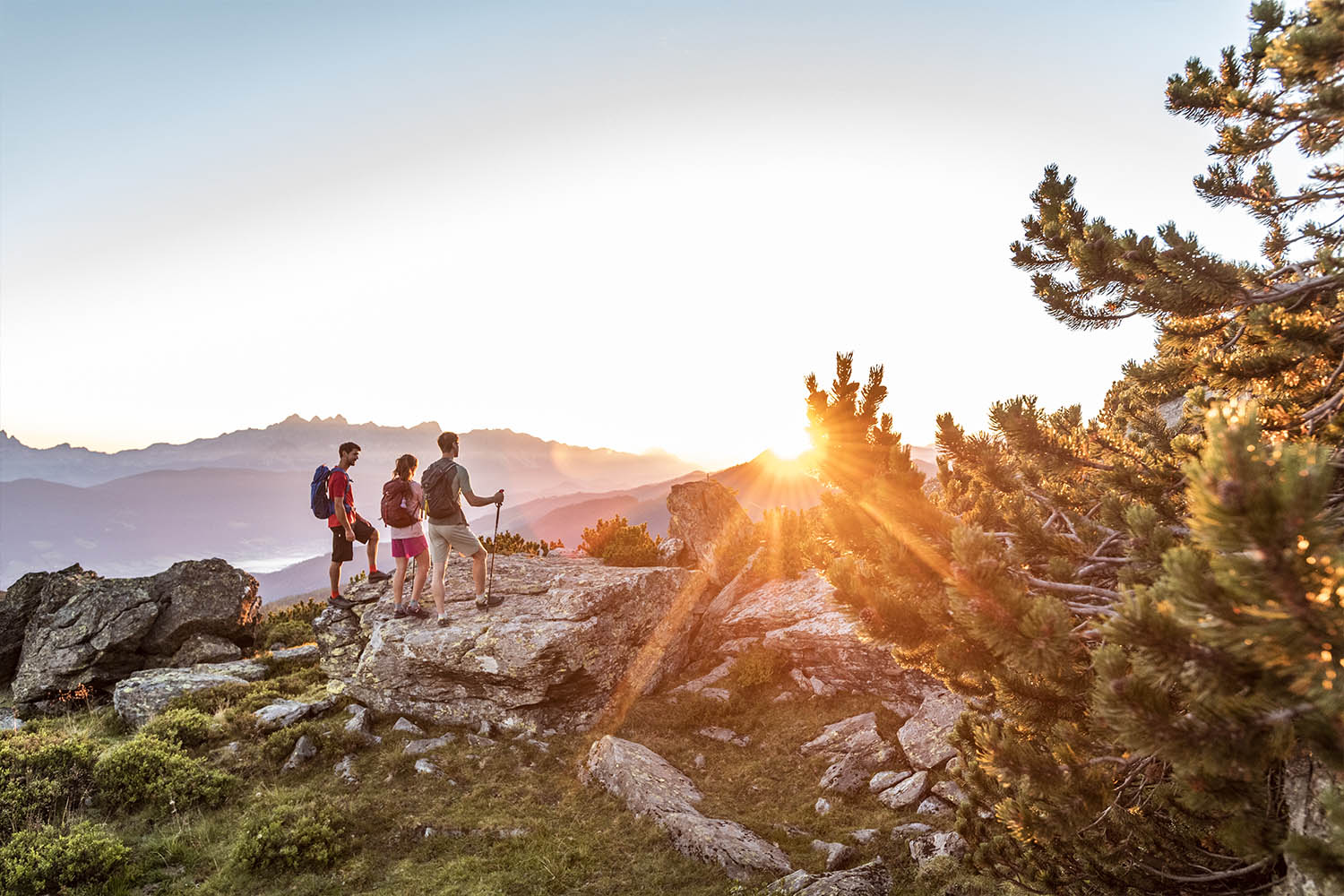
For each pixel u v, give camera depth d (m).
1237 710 3.31
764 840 10.20
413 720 13.86
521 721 13.48
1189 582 3.02
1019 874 6.79
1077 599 5.53
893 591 5.52
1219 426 2.80
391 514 14.82
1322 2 5.82
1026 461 7.15
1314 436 5.52
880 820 10.52
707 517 21.28
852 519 5.73
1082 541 6.23
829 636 14.52
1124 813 6.00
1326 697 2.77
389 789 11.48
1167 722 3.40
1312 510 2.58
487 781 11.77
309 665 17.34
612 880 9.32
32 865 9.22
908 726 12.44
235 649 18.17
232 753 12.34
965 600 4.36
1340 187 7.30
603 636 14.69
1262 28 8.38
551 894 9.02
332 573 16.56
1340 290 5.87
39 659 16.22
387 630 14.52
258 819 10.40
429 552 15.38
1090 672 4.88
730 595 18.47
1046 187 8.09
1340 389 5.69
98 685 16.53
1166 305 6.12
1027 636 4.09
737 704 14.59
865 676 14.12
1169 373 7.43
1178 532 5.46
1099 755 5.28
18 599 18.53
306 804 10.80
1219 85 8.69
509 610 14.92
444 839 10.28
